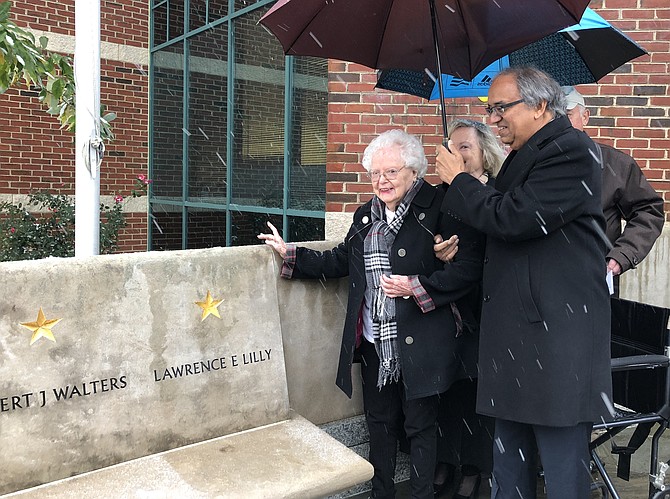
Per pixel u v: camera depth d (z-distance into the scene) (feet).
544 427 7.00
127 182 29.35
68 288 7.13
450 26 9.30
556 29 8.59
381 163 8.16
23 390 6.69
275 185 20.18
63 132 28.04
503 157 9.80
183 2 25.50
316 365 9.61
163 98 27.58
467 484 9.73
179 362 7.82
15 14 26.14
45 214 27.81
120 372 7.37
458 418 9.78
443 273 8.02
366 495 9.87
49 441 6.80
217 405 8.05
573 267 6.89
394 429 9.03
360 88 15.10
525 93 7.05
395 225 8.39
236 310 8.38
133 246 29.53
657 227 10.11
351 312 8.69
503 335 7.07
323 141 17.72
